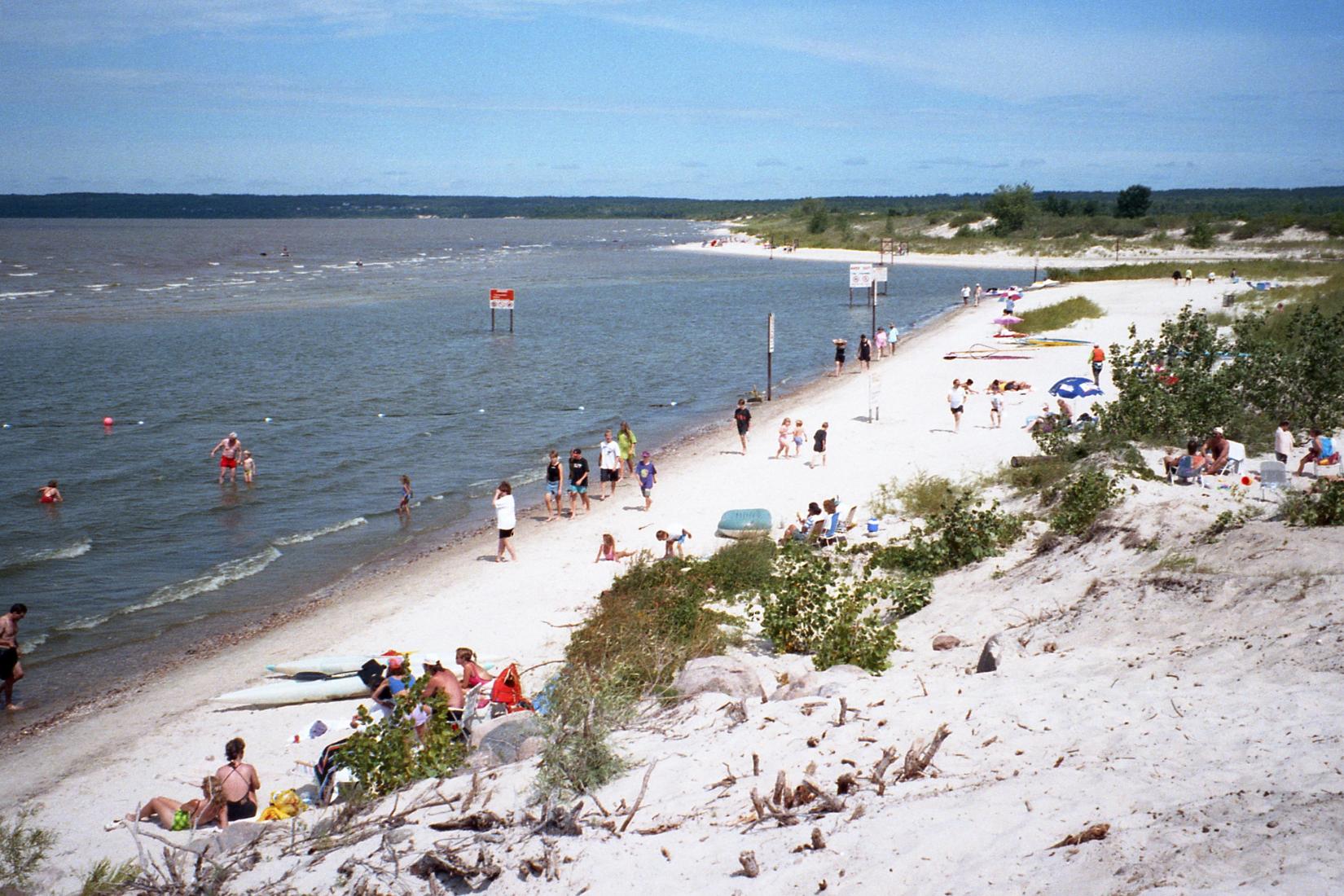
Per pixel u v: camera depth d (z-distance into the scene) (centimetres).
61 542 2212
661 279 10319
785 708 898
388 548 2198
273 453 3055
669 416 3625
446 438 3288
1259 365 2452
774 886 573
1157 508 1419
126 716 1399
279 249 16562
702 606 1476
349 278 10288
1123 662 920
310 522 2395
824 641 1210
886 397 3534
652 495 2469
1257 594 1023
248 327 6088
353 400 3884
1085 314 5441
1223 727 703
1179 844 516
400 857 709
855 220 19738
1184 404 2338
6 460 2909
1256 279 7162
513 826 730
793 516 2161
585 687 963
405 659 1420
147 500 2547
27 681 1559
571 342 5581
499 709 1162
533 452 3111
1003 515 1802
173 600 1892
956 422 2898
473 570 1975
